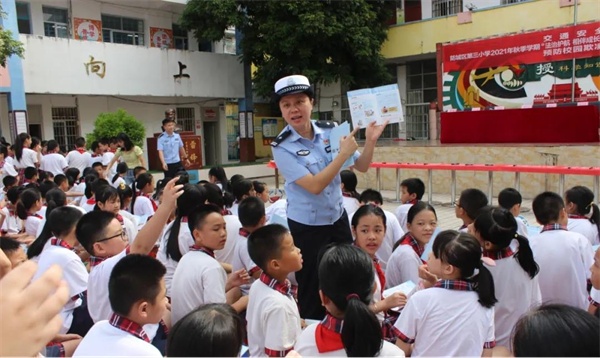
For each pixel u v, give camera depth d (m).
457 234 2.12
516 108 9.52
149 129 14.84
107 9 13.40
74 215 2.83
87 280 2.57
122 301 1.74
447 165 8.06
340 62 13.66
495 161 9.04
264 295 2.09
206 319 1.43
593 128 8.66
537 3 12.28
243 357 2.26
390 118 2.59
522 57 10.52
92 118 13.52
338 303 1.63
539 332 1.04
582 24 9.65
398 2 15.28
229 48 17.12
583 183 8.12
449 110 10.93
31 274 0.66
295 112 2.54
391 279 3.04
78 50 11.93
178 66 14.01
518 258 2.42
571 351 1.00
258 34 13.55
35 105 12.47
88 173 6.54
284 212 3.78
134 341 1.70
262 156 17.84
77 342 2.43
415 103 15.83
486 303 2.00
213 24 13.48
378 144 12.34
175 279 2.56
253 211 3.05
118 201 3.79
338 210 2.75
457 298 1.99
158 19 14.59
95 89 12.31
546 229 2.93
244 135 15.82
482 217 2.46
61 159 8.18
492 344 2.04
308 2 12.48
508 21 12.79
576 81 9.83
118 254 2.47
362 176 10.84
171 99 15.27
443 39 14.00
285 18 12.88
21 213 4.56
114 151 8.44
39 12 12.15
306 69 13.00
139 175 5.16
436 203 8.70
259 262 2.14
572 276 2.75
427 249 2.95
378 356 1.56
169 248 3.12
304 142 2.61
